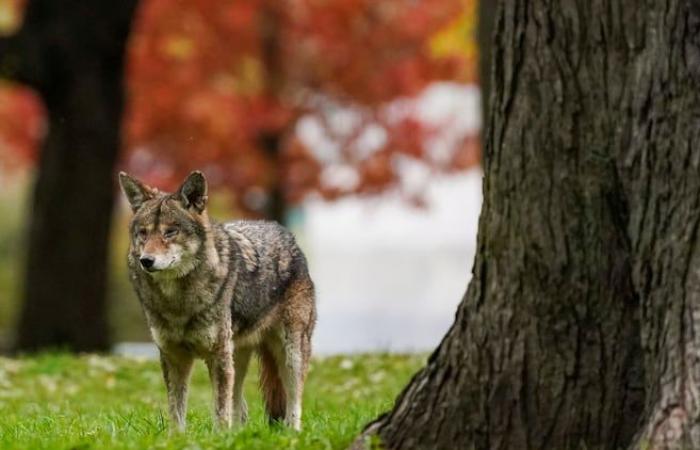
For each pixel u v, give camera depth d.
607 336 9.39
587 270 9.43
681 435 8.73
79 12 26.80
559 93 9.57
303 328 13.40
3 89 34.25
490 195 9.77
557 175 9.52
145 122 34.75
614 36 9.50
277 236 13.44
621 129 9.47
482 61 21.30
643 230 9.34
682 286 9.12
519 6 9.76
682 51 9.34
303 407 15.20
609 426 9.33
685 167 9.24
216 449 9.95
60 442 10.69
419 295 52.16
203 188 12.19
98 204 27.28
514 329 9.52
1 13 34.94
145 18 34.09
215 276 12.16
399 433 9.72
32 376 18.95
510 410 9.48
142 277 12.09
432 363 9.87
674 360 9.02
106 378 18.94
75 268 27.08
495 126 9.84
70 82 26.94
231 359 12.37
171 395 12.30
